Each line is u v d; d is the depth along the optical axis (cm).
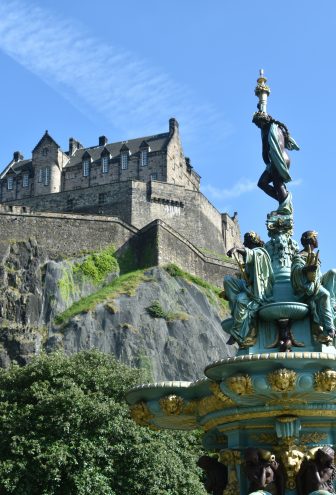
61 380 3058
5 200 10331
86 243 7606
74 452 2698
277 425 971
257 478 927
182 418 1105
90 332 6706
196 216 8681
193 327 6925
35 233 7488
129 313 6862
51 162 10238
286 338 1036
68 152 10694
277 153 1174
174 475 2775
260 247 1105
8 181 10419
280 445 976
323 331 1023
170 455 2825
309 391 928
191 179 10806
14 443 2691
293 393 934
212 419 1040
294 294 1066
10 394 3058
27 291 7094
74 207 8581
